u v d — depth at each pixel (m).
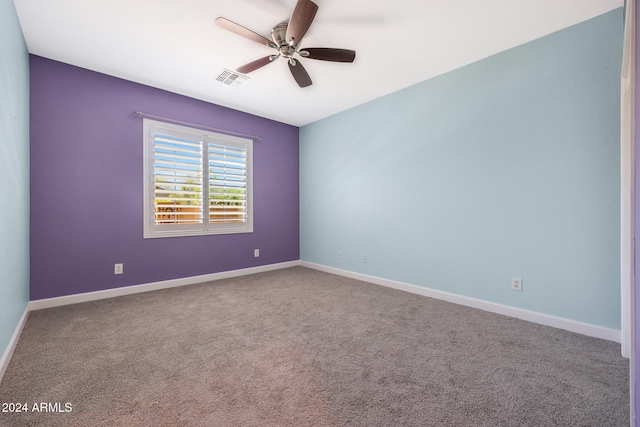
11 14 1.85
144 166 3.22
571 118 2.15
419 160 3.12
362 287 3.40
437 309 2.64
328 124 4.23
